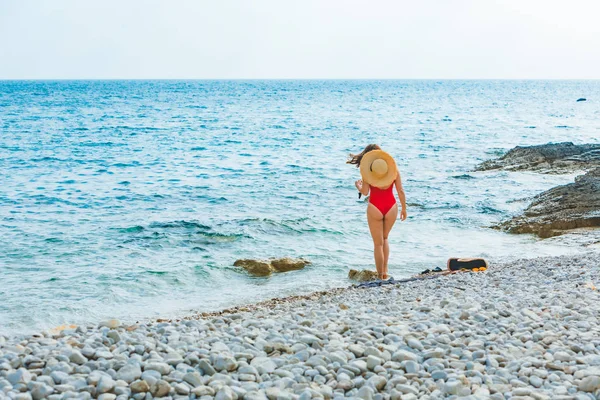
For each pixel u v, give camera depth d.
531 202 20.45
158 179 27.28
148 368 4.59
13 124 59.75
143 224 17.83
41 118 68.56
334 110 87.06
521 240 16.19
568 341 5.21
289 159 34.66
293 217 18.95
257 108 92.31
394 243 15.82
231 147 41.34
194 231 17.03
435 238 16.45
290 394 4.19
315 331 5.63
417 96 145.00
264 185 25.44
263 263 13.19
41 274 12.85
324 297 9.40
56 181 26.67
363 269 12.91
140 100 118.94
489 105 101.75
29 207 20.66
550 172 27.98
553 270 9.42
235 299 11.25
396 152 37.91
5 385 4.27
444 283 8.92
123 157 35.69
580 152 31.75
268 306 9.20
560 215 17.86
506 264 11.36
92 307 10.80
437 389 4.34
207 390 4.24
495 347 5.11
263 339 5.34
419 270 13.12
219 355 4.79
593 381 4.21
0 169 30.42
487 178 26.95
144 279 12.54
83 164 32.59
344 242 16.08
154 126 58.56
